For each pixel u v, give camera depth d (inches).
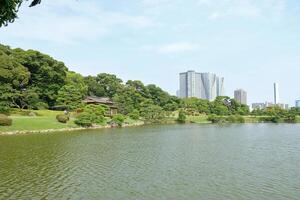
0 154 1551.4
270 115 6387.8
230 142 2235.5
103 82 5940.0
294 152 1739.7
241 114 6717.5
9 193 916.0
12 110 3351.4
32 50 3853.3
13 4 263.6
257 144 2119.8
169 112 5757.9
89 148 1813.5
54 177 1109.1
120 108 4872.0
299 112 6820.9
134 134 2783.0
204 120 5748.0
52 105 4057.6
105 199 872.9
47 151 1664.6
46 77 3900.1
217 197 897.5
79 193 925.2
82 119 3376.0
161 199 877.2
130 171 1220.5
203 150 1802.4
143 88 5940.0
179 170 1244.5
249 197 897.5
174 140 2338.8
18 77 3376.0
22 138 2251.5
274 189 976.9
